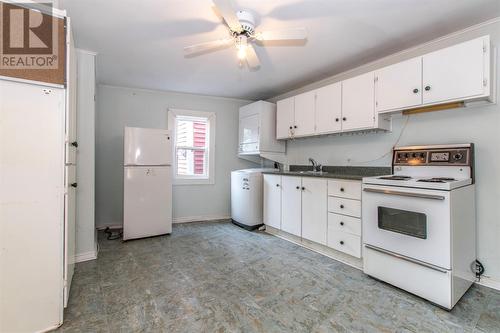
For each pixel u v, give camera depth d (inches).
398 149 98.3
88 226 103.3
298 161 156.6
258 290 79.3
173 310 68.2
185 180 169.5
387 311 67.9
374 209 84.6
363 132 115.2
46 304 59.6
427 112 94.6
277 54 106.5
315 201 113.3
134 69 124.0
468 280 76.9
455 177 82.7
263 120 157.3
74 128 83.9
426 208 71.1
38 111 58.7
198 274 90.5
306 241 121.0
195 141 176.1
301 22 81.7
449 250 67.1
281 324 62.5
